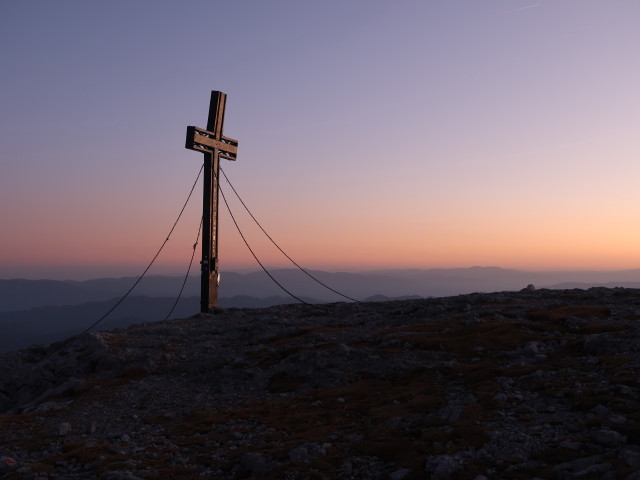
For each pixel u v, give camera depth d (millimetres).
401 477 13234
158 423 21609
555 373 19703
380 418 17844
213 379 27625
